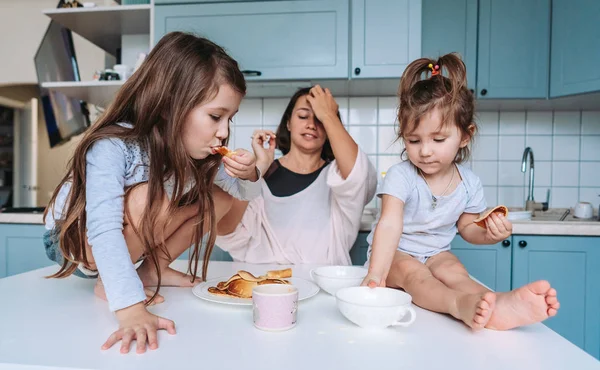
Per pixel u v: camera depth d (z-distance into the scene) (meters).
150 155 0.82
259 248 1.45
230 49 2.07
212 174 0.94
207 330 0.64
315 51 2.04
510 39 2.16
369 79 2.05
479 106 2.31
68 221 0.79
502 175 2.38
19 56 2.68
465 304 0.67
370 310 0.63
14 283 0.93
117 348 0.56
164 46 0.84
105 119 0.85
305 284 0.91
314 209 1.55
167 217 0.84
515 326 0.65
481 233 1.08
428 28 2.21
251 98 2.43
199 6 2.08
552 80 2.12
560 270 1.81
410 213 1.11
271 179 1.63
